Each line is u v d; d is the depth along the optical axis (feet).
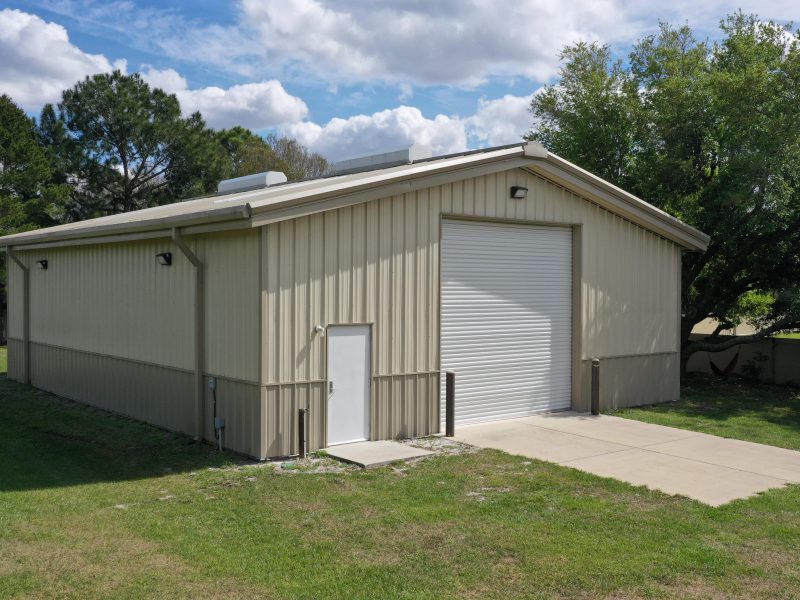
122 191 114.32
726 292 63.82
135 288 43.57
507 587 19.49
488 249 42.57
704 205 58.54
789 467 33.14
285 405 33.78
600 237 47.73
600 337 47.93
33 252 57.67
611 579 20.03
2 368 70.13
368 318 36.45
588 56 75.15
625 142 68.23
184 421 38.96
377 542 22.71
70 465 32.96
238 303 34.40
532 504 26.89
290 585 19.39
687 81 61.05
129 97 111.45
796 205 56.39
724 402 53.01
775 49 59.16
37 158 101.45
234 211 31.60
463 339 41.50
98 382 48.06
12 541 22.41
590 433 40.32
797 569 20.92
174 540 22.68
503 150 41.93
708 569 20.80
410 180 37.24
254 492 28.27
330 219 34.88
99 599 18.38
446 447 36.50
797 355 61.41
